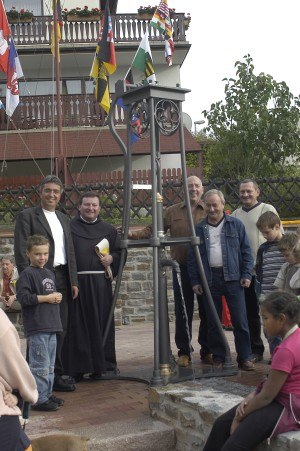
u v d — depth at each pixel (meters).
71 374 6.85
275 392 4.02
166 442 5.12
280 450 3.98
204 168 21.52
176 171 17.16
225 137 18.02
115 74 21.12
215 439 4.34
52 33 17.86
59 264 6.59
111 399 6.17
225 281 6.89
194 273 6.92
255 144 17.77
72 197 12.89
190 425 4.97
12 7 20.98
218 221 6.98
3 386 3.39
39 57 20.55
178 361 7.16
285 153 17.80
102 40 13.66
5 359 3.37
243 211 7.56
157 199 6.44
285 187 12.99
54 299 5.73
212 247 6.95
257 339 7.52
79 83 21.22
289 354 4.00
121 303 12.32
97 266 7.05
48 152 19.55
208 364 7.26
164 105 6.40
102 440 4.94
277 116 17.84
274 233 6.51
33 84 21.19
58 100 16.81
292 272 5.81
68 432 5.14
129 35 20.39
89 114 19.94
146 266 12.41
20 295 5.67
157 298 6.08
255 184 7.52
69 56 20.66
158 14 11.65
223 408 4.73
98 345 6.93
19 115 19.84
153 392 5.49
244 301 6.94
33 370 5.72
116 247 7.26
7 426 3.37
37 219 6.50
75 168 20.55
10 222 13.13
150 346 9.34
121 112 20.16
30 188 13.26
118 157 20.62
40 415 5.69
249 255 6.97
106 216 13.12
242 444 4.00
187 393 5.25
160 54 20.69
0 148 19.58
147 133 7.48
